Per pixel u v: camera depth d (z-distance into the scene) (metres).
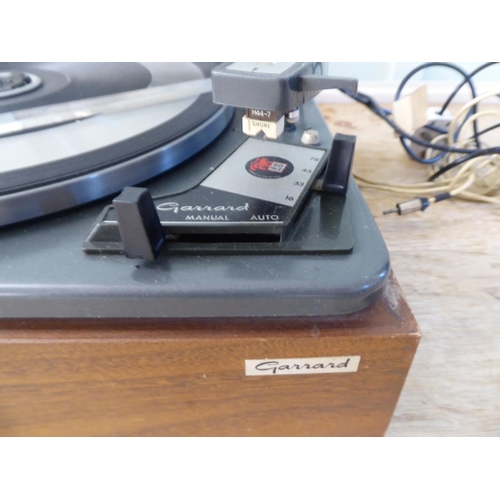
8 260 0.25
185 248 0.25
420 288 0.39
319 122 0.40
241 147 0.34
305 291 0.23
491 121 0.65
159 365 0.26
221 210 0.27
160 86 0.41
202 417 0.31
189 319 0.26
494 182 0.48
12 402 0.29
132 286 0.24
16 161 0.29
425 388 0.33
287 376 0.28
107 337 0.25
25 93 0.39
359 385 0.28
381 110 0.55
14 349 0.25
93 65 0.48
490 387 0.33
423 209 0.46
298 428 0.32
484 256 0.42
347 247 0.25
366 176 0.53
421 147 0.57
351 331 0.25
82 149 0.31
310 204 0.29
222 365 0.26
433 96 0.71
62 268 0.25
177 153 0.33
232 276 0.24
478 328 0.36
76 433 0.32
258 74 0.23
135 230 0.24
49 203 0.28
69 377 0.27
